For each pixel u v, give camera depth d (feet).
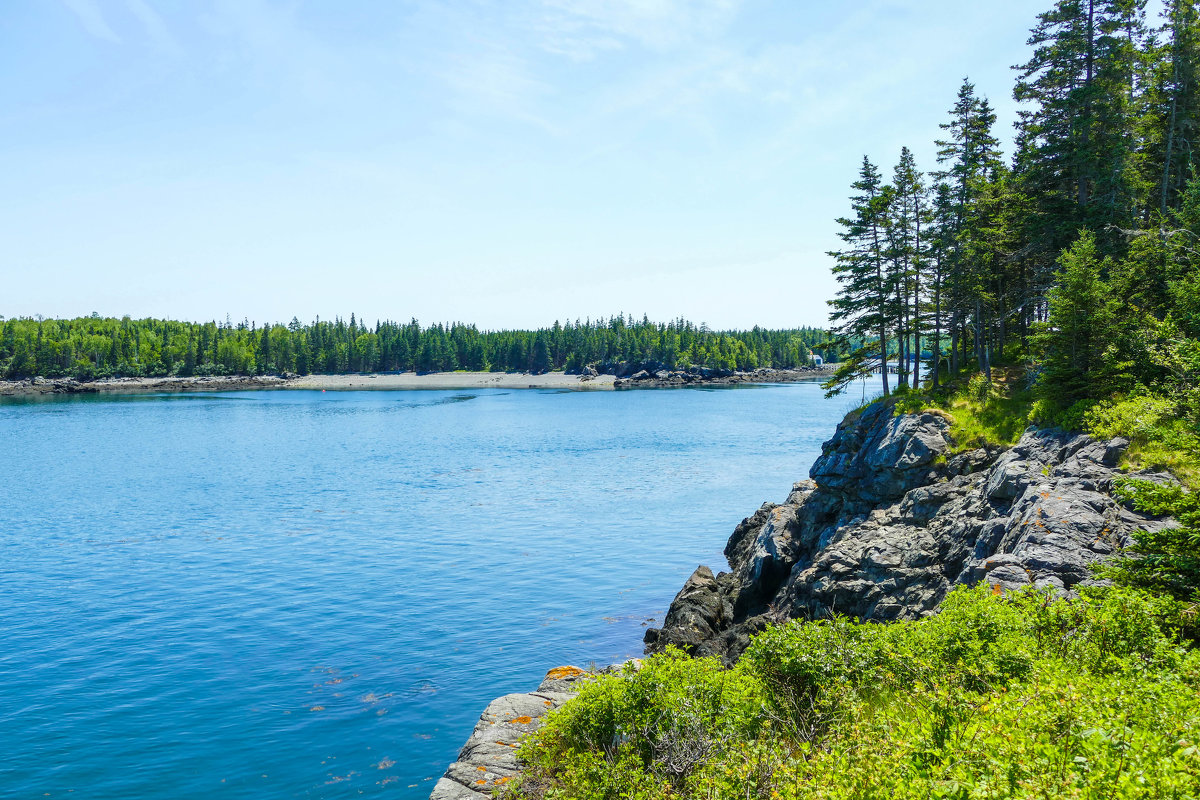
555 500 207.21
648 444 322.55
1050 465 93.25
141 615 116.16
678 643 102.83
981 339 157.89
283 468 266.16
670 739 46.78
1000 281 167.73
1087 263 105.09
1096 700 31.40
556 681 76.07
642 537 167.43
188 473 255.50
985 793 25.52
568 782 47.88
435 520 183.52
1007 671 40.73
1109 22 136.98
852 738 36.04
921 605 92.27
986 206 155.43
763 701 46.68
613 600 125.29
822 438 333.42
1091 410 97.04
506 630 111.14
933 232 156.46
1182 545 47.78
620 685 53.11
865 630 51.57
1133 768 24.75
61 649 102.42
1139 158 138.72
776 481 233.35
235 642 105.29
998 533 87.35
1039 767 26.43
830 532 126.62
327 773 72.23
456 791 55.06
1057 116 146.82
